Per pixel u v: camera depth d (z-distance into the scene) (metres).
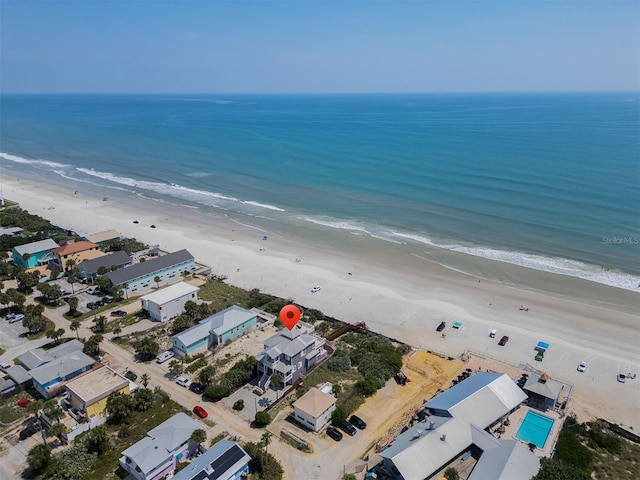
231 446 55.16
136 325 88.75
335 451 59.44
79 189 186.62
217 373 74.62
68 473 53.88
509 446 56.25
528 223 138.00
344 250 127.25
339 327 90.06
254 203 167.62
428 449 55.81
